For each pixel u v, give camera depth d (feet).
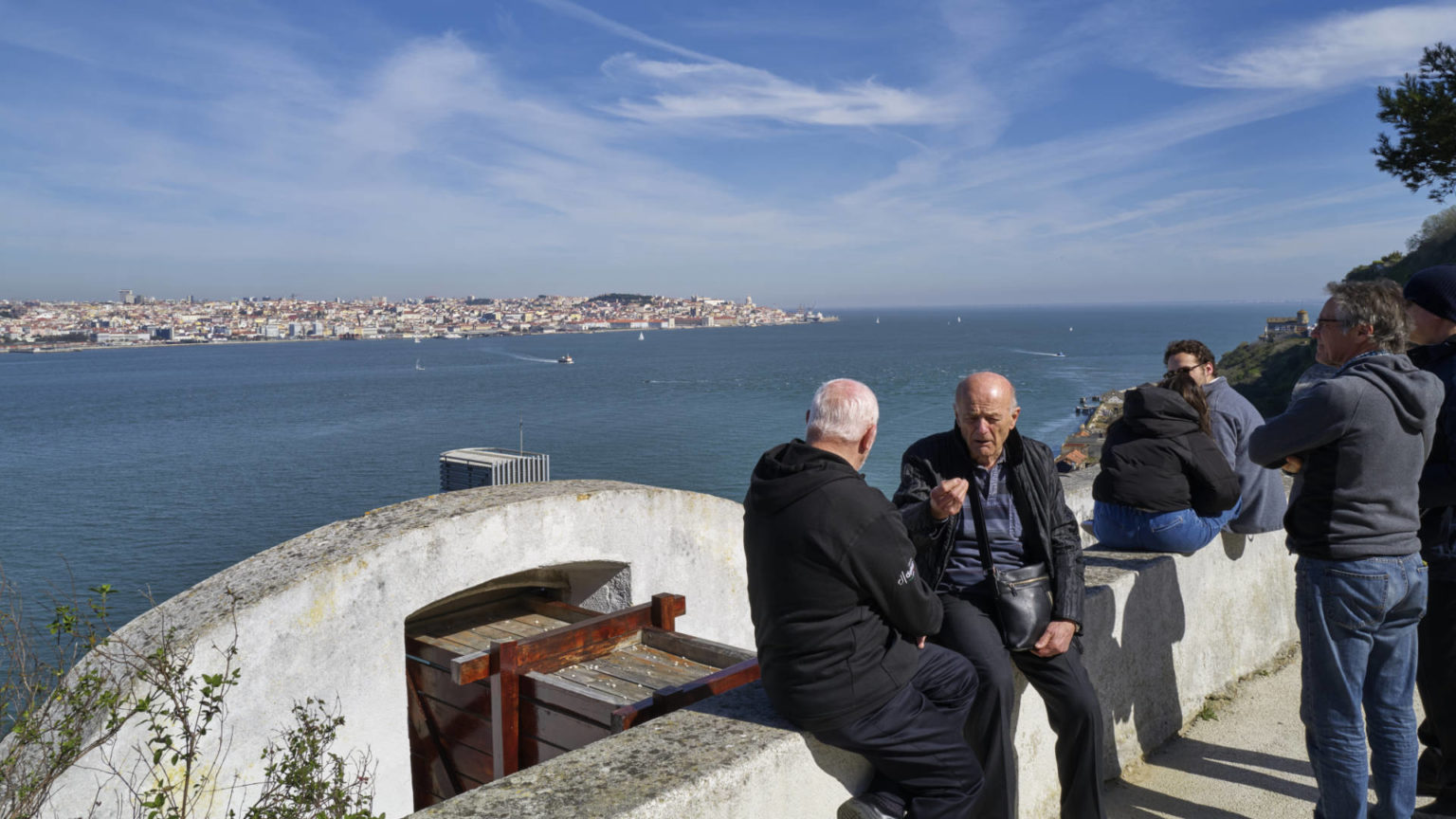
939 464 8.98
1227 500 11.60
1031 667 8.58
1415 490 8.06
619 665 11.18
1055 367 579.89
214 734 8.77
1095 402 358.84
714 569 14.16
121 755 8.21
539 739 10.43
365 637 10.00
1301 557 8.46
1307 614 8.32
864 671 6.54
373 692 10.09
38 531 199.82
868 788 7.25
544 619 13.15
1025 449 8.70
